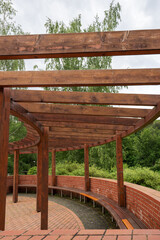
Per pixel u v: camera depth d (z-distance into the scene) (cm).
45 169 614
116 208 675
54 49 253
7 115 351
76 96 408
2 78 318
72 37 254
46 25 1258
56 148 1285
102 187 924
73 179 1217
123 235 178
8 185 1524
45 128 643
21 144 1038
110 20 1264
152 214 434
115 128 652
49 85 310
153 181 849
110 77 300
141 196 522
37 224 709
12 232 197
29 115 511
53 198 1201
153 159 1841
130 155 2022
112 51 244
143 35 242
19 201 1165
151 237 171
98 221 714
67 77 306
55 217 775
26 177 1552
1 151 329
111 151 1371
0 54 259
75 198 1162
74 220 730
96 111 486
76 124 642
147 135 1919
